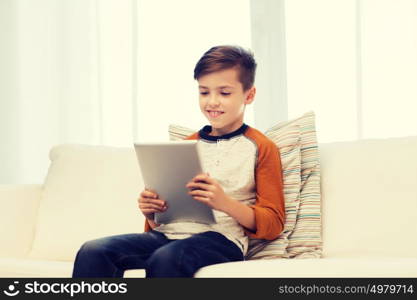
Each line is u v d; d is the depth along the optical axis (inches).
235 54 69.1
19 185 93.3
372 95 127.7
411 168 75.2
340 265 54.7
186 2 137.4
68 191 90.1
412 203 73.1
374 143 79.7
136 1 139.3
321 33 131.3
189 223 64.7
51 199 90.5
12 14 143.3
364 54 128.5
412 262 56.5
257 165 68.7
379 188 75.5
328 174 79.1
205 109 69.1
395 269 53.5
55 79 141.3
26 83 142.2
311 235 74.0
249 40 134.7
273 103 135.0
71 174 91.7
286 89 133.9
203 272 57.1
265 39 135.8
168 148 57.5
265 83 135.6
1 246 86.4
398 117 126.5
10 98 142.5
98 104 139.6
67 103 140.6
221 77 67.7
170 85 137.4
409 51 126.6
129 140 138.2
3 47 143.0
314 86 131.2
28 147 141.8
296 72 132.6
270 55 135.3
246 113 134.4
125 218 85.5
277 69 134.6
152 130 137.6
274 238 68.4
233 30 135.6
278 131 78.3
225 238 62.0
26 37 142.6
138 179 88.2
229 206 61.1
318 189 76.8
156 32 138.6
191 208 62.4
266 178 68.0
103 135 138.9
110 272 58.1
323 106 130.4
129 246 59.7
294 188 74.9
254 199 69.0
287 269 54.8
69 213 88.1
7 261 73.5
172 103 137.2
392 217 73.3
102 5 140.9
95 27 140.8
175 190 60.8
